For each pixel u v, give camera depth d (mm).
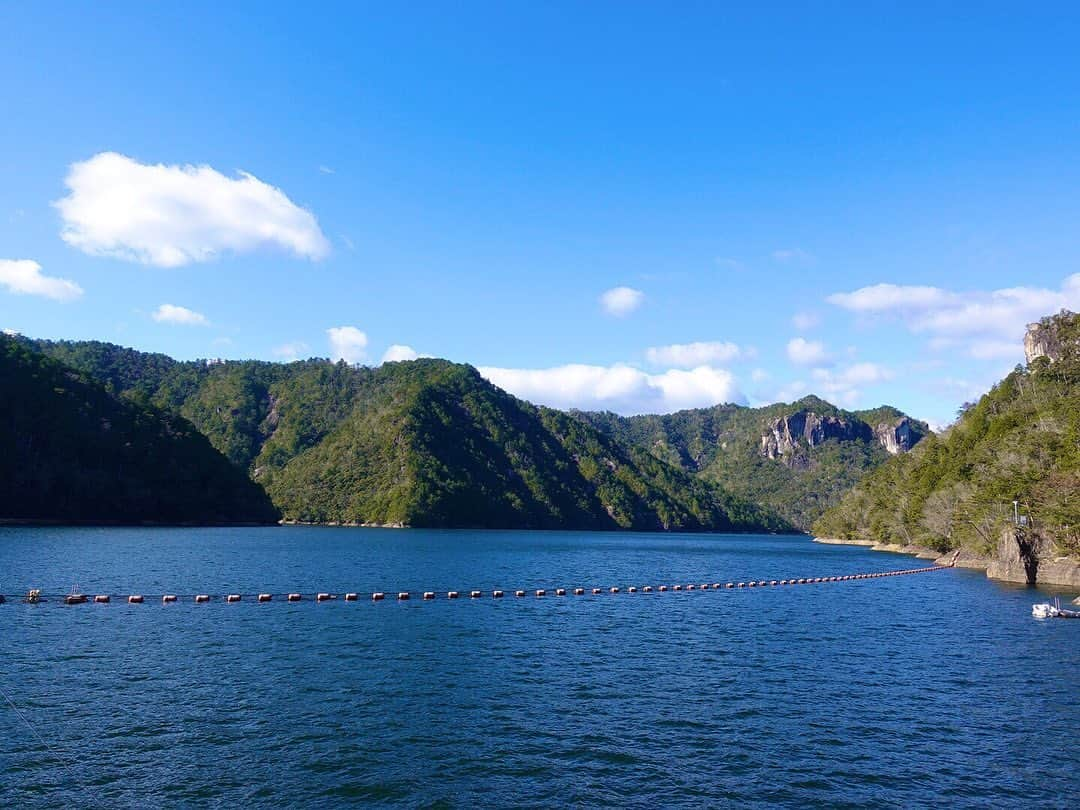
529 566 110500
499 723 28266
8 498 161375
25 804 20469
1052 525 91562
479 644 44031
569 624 53375
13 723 26766
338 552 124188
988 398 175125
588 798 21766
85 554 95812
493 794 21906
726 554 169000
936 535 144750
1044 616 59750
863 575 101250
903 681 36438
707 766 24391
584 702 31469
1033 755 25938
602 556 145250
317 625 48438
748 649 44688
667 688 34250
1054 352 172500
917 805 21750
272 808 20672
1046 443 108562
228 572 81688
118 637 42312
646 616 59000
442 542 179250
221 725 27188
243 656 38375
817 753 25812
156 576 74312
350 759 24250
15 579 67750
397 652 40656
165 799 21031
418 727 27531
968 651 44562
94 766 23172
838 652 44000
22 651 38062
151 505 195000
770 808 21359
